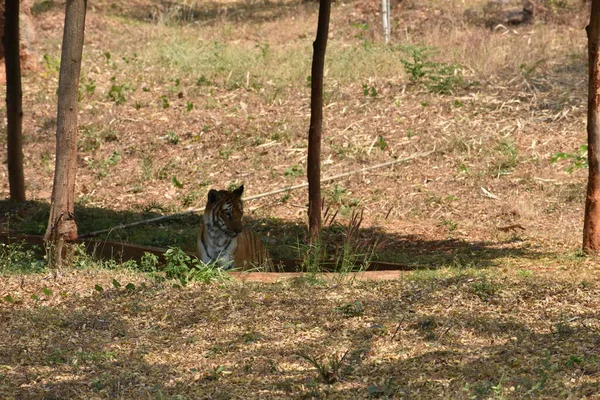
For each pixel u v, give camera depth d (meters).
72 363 7.31
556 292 9.06
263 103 21.69
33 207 16.36
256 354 7.46
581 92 20.66
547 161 17.45
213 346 7.73
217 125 20.31
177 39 27.83
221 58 24.80
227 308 8.81
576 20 26.31
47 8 29.53
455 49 24.23
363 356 7.30
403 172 17.56
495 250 12.59
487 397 6.19
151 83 23.27
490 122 19.56
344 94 21.81
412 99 21.22
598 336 7.60
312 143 12.44
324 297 9.17
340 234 14.09
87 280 9.96
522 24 26.84
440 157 18.03
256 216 15.81
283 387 6.65
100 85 22.98
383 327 8.04
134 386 6.78
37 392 6.67
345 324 8.21
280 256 12.98
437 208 15.75
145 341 7.91
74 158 10.71
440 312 8.52
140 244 13.66
